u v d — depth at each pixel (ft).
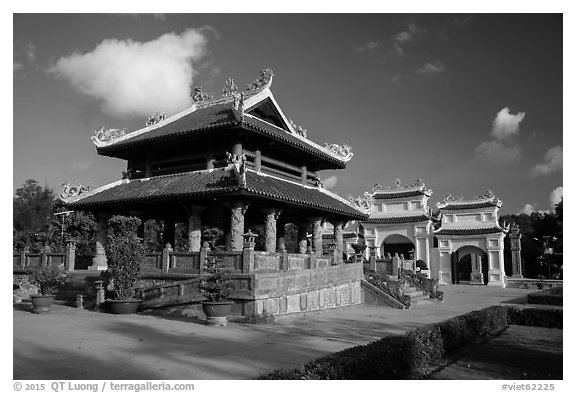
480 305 110.22
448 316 85.71
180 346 49.52
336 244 125.70
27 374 37.91
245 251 71.82
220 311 64.13
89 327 60.29
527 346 57.41
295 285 79.05
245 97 112.88
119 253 76.07
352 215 120.57
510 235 220.23
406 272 127.85
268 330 62.49
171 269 80.02
